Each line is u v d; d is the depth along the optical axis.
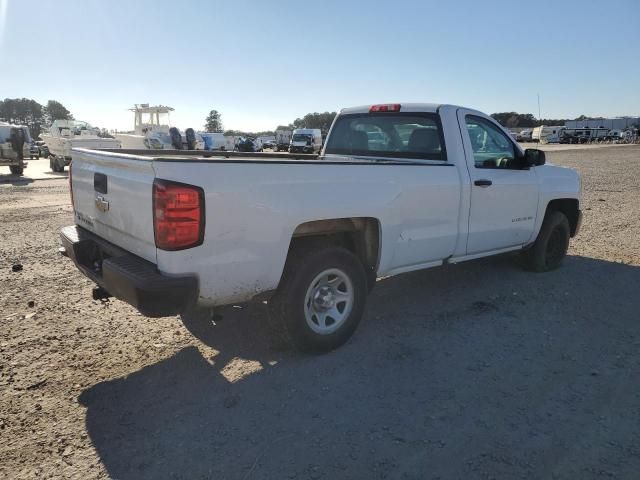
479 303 5.22
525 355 4.05
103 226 3.95
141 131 31.12
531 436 3.00
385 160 5.21
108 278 3.42
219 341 4.32
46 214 10.71
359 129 5.80
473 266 6.60
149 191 3.22
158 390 3.53
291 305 3.79
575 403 3.35
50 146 23.42
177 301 3.21
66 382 3.63
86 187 4.19
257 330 4.53
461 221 4.96
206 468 2.72
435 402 3.37
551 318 4.83
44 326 4.58
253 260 3.49
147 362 3.95
